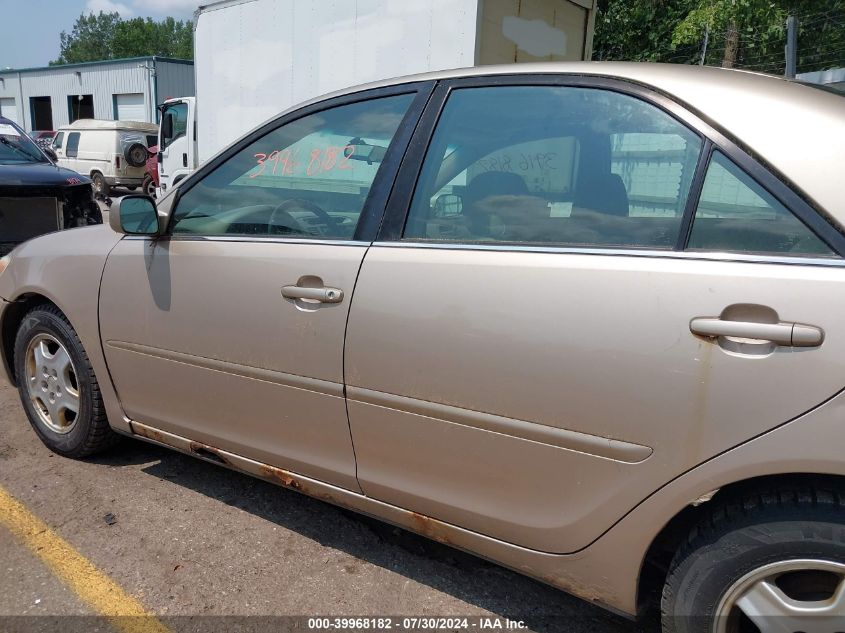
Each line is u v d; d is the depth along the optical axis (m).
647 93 1.91
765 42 10.29
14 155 7.41
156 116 28.83
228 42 8.47
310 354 2.31
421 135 2.28
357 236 2.29
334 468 2.38
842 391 1.50
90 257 3.00
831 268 1.57
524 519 1.99
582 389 1.81
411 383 2.10
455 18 6.03
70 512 2.89
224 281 2.53
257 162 2.66
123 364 2.94
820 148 1.65
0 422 3.79
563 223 1.98
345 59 7.08
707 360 1.65
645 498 1.77
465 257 2.04
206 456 2.82
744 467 1.62
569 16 7.12
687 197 1.78
